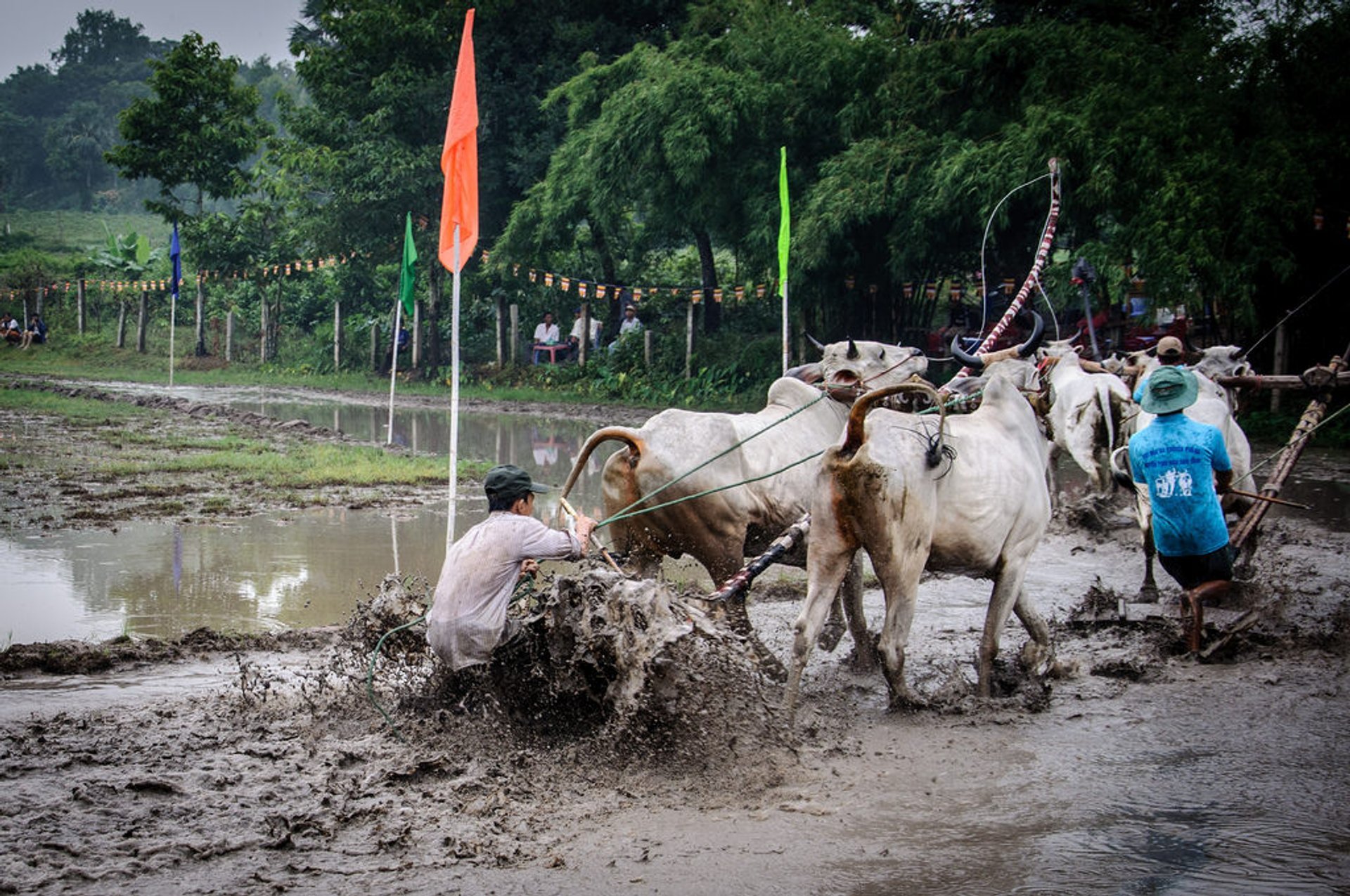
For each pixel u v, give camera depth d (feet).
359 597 30.01
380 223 112.37
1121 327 72.33
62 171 330.75
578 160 88.38
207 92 135.64
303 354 136.77
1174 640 25.52
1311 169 61.26
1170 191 58.95
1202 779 18.06
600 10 109.60
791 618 28.37
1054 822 16.48
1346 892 14.33
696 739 18.31
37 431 68.74
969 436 22.48
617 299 106.73
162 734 19.35
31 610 28.45
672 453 23.36
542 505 43.91
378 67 112.37
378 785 17.31
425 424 80.28
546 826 16.17
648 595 18.33
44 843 15.30
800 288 81.10
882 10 86.89
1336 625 27.02
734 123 78.43
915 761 18.86
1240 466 30.99
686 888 14.43
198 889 14.24
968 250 76.07
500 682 19.53
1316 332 68.13
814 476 24.49
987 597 30.63
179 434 68.69
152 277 161.68
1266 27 65.31
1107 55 66.13
